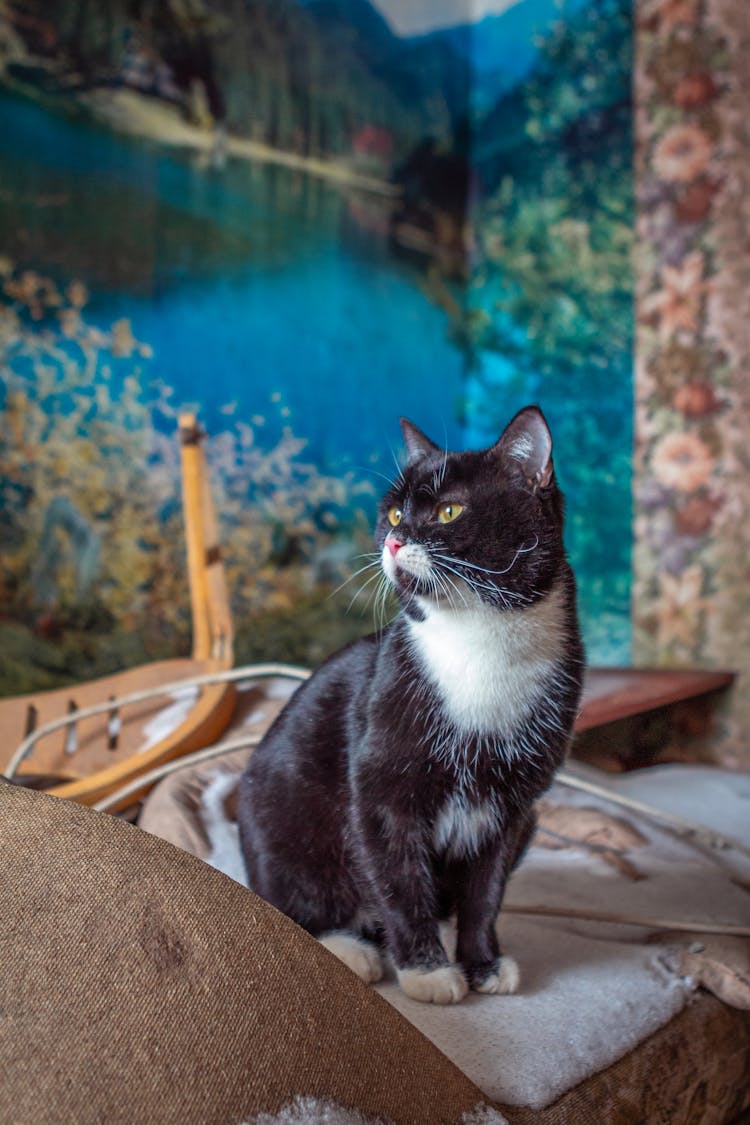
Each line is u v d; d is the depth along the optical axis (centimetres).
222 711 193
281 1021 67
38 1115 53
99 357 281
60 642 272
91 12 275
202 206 306
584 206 343
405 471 123
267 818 115
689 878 150
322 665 123
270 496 327
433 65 376
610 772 233
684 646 302
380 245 360
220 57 308
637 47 307
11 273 262
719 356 294
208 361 309
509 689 105
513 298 372
